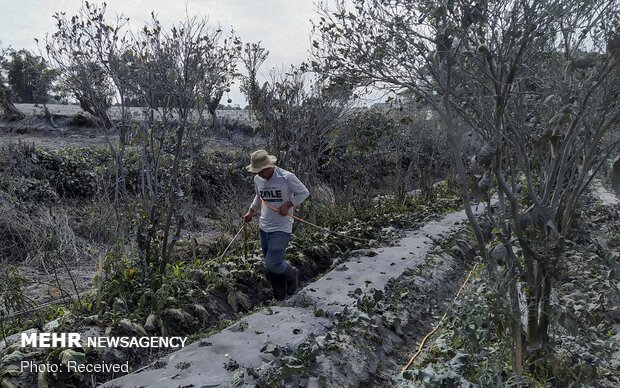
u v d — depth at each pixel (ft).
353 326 19.06
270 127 30.09
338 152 44.52
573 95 14.25
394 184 47.62
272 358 16.60
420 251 30.14
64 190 36.81
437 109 14.64
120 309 18.30
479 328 15.61
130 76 21.16
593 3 13.65
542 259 14.26
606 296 21.33
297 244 27.84
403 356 19.35
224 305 21.45
